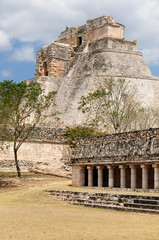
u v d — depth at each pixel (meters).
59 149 64.06
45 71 116.44
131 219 21.16
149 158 29.05
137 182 32.56
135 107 83.69
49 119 92.38
